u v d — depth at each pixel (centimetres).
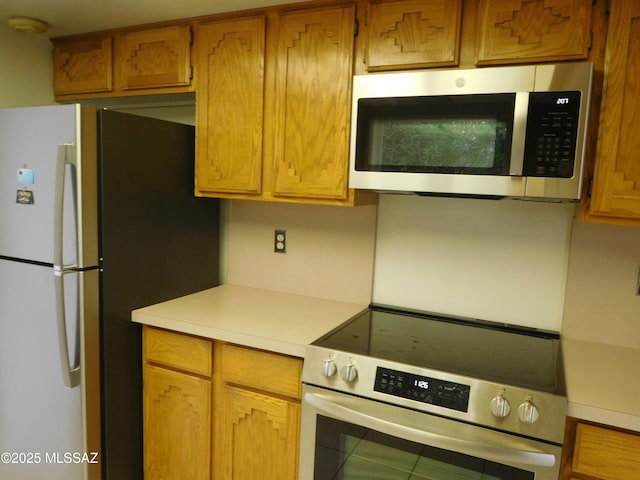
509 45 143
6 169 170
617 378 135
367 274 200
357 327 170
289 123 177
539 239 172
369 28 161
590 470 120
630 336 162
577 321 168
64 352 161
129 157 174
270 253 221
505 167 138
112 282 171
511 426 121
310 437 148
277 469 161
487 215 179
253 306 195
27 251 170
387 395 134
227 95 188
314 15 169
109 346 172
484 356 146
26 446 182
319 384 145
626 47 130
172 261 200
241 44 183
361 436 140
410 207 191
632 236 159
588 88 128
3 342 182
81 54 220
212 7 180
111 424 175
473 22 149
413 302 194
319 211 208
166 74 200
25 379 178
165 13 188
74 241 158
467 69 144
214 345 168
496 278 179
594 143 137
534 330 174
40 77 226
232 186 191
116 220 171
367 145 156
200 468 175
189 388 174
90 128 158
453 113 143
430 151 147
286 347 152
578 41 136
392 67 159
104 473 175
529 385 124
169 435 180
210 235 224
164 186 192
